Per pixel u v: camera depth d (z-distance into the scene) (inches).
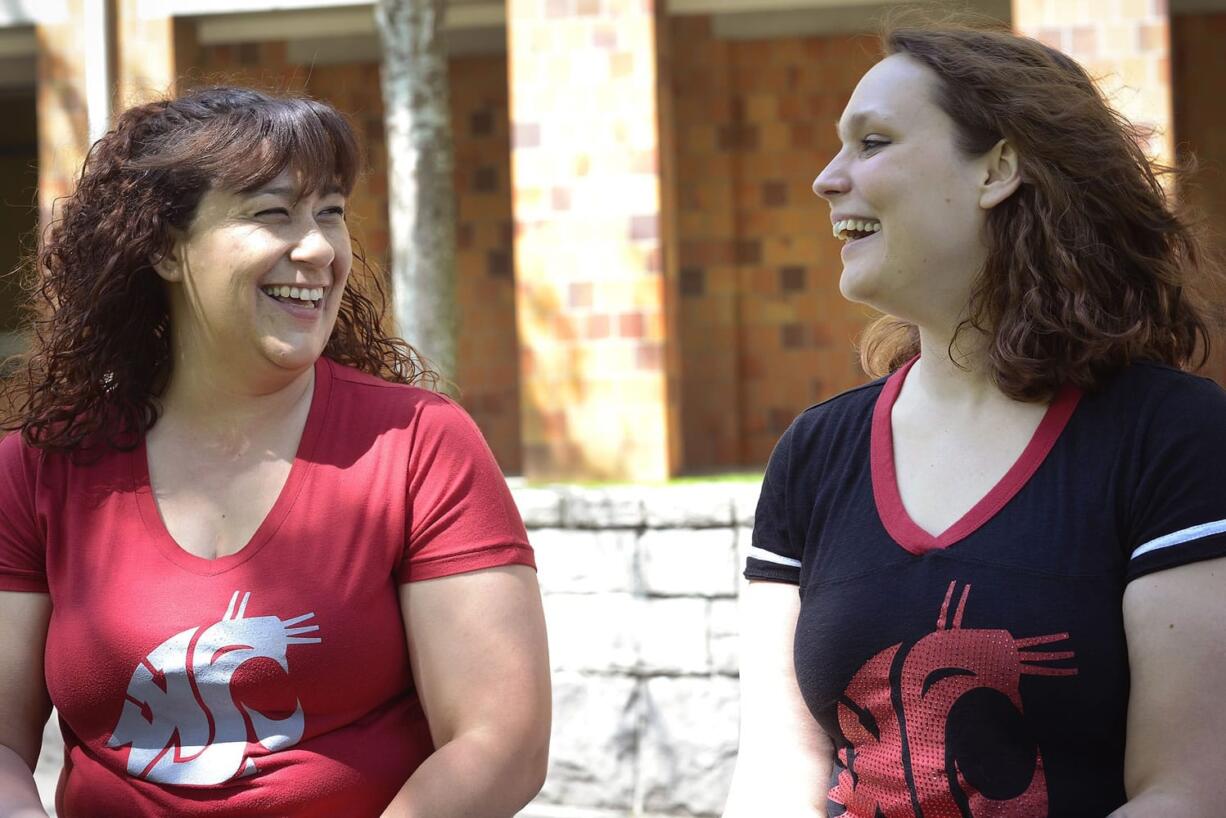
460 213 485.1
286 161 98.0
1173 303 90.2
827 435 96.1
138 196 99.6
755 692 95.9
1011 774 82.5
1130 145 91.0
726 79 445.7
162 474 100.4
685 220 449.7
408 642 98.8
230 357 99.0
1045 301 87.0
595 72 353.1
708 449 451.8
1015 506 85.4
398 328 283.4
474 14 422.3
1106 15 332.8
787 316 452.4
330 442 99.5
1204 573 80.7
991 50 90.8
